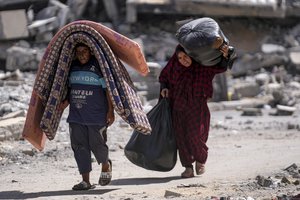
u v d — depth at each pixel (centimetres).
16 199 1530
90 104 1584
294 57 5375
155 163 1825
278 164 1989
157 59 5047
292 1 5597
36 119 1633
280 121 3750
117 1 5388
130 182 1773
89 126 1583
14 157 2159
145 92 4097
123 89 1573
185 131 1823
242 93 4672
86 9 5256
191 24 1766
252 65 5275
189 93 1809
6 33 4759
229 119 3838
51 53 1588
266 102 4541
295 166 1839
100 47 1573
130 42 1606
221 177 1803
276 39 5609
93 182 1767
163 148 1822
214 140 2792
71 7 5028
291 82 5141
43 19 4972
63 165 2069
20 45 4797
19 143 2398
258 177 1672
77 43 1584
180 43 1764
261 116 4016
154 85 4081
